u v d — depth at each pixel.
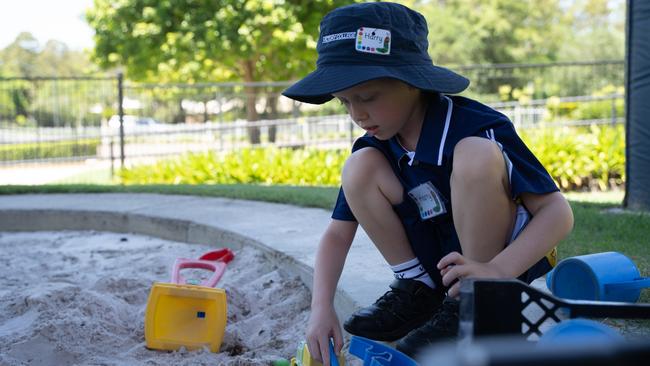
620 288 2.16
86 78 11.27
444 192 1.93
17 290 3.40
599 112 14.43
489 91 23.70
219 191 6.24
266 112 16.36
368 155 2.03
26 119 14.01
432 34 29.89
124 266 4.10
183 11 15.52
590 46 34.50
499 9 30.88
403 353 1.84
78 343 2.61
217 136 14.40
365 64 1.80
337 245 2.13
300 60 16.45
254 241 3.99
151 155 11.88
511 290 1.20
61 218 5.63
